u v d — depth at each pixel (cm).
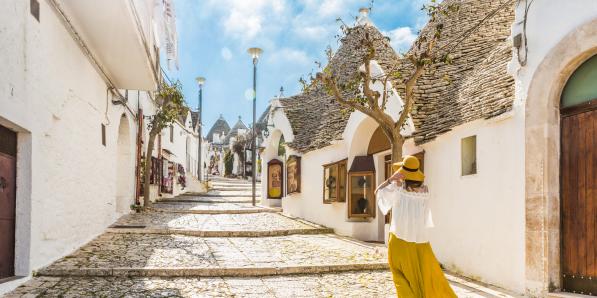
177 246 1055
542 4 709
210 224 1412
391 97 1124
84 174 1023
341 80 1548
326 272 865
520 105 730
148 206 1791
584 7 650
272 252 1020
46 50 752
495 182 779
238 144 4853
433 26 1347
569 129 682
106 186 1255
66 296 643
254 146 2188
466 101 924
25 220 704
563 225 681
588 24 638
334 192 1413
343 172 1380
